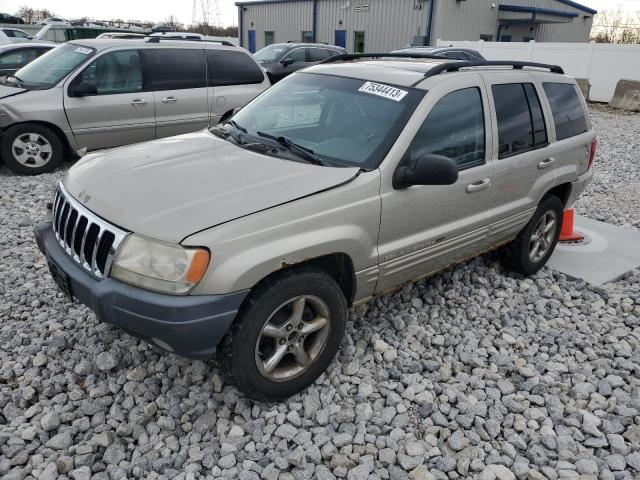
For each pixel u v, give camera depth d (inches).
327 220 116.3
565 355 148.6
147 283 102.3
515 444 115.2
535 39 1267.2
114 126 303.0
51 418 112.3
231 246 103.3
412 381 131.6
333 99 147.0
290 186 116.2
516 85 166.7
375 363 139.2
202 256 100.7
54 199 134.0
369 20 1105.4
